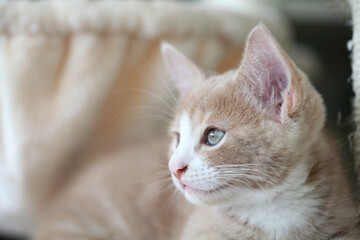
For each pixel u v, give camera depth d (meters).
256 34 0.25
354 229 0.28
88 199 0.36
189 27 0.36
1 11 0.34
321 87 0.58
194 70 0.32
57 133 0.36
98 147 0.39
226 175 0.26
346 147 0.31
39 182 0.37
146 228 0.35
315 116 0.26
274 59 0.26
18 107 0.35
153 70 0.37
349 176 0.30
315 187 0.27
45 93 0.36
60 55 0.36
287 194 0.27
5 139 0.36
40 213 0.38
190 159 0.27
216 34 0.38
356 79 0.28
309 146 0.27
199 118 0.27
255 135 0.26
